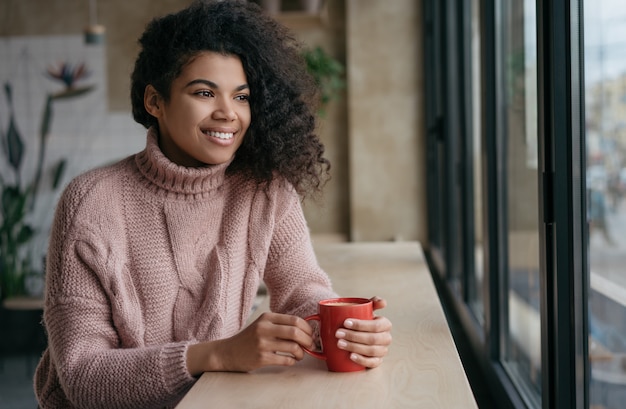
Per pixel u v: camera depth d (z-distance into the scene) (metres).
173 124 1.44
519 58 2.42
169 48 1.41
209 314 1.49
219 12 1.43
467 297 3.82
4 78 6.26
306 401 1.19
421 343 1.55
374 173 6.03
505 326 2.80
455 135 4.61
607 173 1.47
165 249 1.46
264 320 1.33
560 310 1.70
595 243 1.58
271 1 5.71
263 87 1.50
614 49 1.41
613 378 1.48
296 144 1.57
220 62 1.42
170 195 1.46
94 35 5.67
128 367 1.32
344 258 3.01
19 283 6.05
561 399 1.71
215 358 1.33
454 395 1.21
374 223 6.05
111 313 1.41
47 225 6.25
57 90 6.26
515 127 2.52
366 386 1.26
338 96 6.21
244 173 1.58
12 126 6.25
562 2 1.66
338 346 1.32
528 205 2.33
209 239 1.52
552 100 1.68
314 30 6.19
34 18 6.24
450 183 4.66
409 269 2.69
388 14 5.93
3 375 4.59
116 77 6.24
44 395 1.48
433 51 5.65
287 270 1.64
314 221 6.31
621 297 1.40
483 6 2.74
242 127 1.47
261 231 1.58
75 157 6.27
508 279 2.74
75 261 1.39
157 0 6.20
